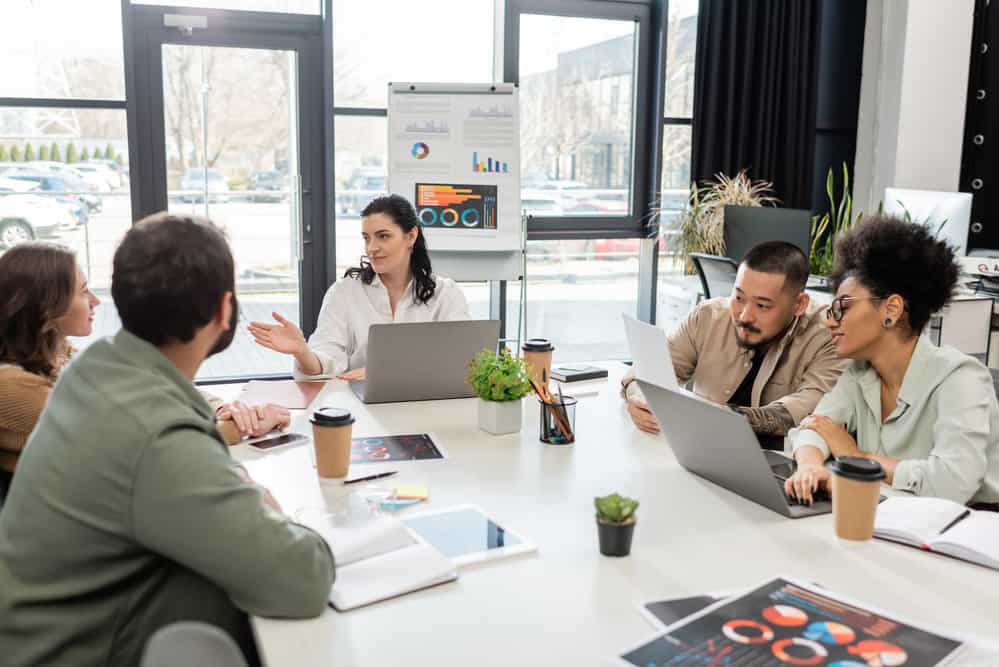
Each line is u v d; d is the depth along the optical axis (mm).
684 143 5793
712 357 2703
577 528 1617
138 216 4891
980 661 1153
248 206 5133
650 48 5656
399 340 2395
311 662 1155
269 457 2002
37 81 4672
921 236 1937
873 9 5762
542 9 5395
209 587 1291
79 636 1226
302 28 5027
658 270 5887
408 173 5004
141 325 1286
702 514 1693
